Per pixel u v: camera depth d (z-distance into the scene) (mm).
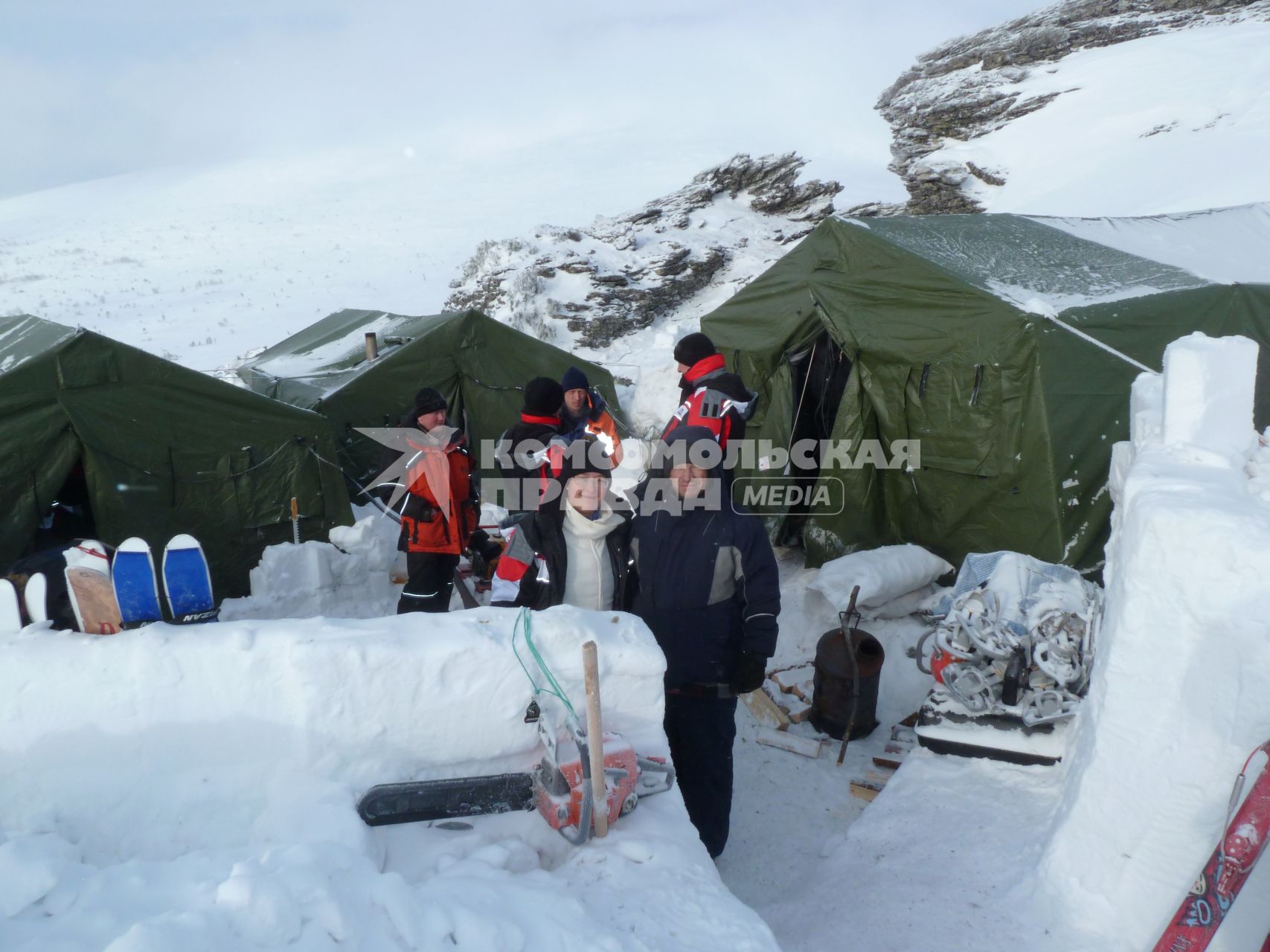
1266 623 2033
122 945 1398
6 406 4984
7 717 2062
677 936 1838
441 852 2102
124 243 43094
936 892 2705
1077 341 5270
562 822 2180
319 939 1581
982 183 21344
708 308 19031
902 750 4312
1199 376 2930
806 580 6305
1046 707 3477
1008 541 5555
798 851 3646
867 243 6129
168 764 2119
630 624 2553
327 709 2160
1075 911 2412
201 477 5734
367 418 7586
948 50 28594
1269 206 8617
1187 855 2205
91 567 2383
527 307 18172
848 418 6242
